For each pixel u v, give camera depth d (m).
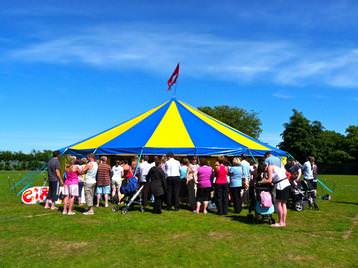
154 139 11.88
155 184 8.95
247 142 12.86
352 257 5.36
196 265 4.94
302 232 6.99
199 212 9.36
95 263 4.99
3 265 4.88
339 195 15.06
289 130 50.97
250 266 4.92
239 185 9.27
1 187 17.75
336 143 55.25
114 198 10.88
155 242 6.10
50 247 5.78
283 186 7.46
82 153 12.67
